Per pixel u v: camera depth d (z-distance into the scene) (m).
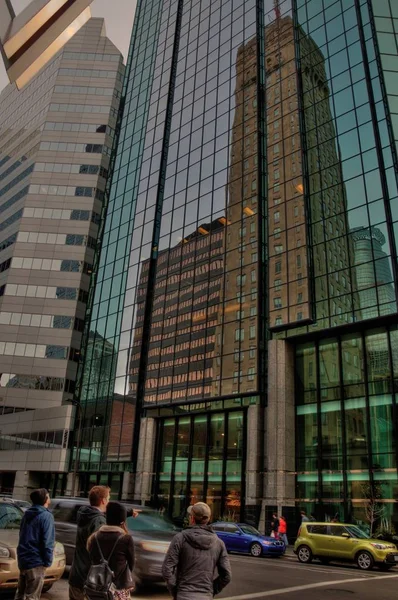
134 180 58.09
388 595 12.48
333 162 36.38
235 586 12.83
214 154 47.41
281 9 47.00
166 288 46.62
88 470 47.03
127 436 44.19
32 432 55.19
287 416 33.00
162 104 58.66
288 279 35.91
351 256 32.88
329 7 41.97
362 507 28.27
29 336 63.00
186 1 63.75
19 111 85.50
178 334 43.34
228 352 38.06
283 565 19.02
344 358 32.12
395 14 37.41
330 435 31.25
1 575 9.06
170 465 40.31
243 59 48.97
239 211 42.09
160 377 43.25
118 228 57.53
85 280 66.19
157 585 12.39
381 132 34.00
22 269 66.19
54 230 68.44
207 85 52.44
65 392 60.72
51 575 9.96
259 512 31.81
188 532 4.90
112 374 49.19
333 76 39.00
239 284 39.47
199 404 38.97
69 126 74.94
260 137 43.09
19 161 77.50
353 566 20.20
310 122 39.44
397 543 25.03
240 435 35.69
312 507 30.45
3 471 56.91
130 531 12.35
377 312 30.27
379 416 29.22
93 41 81.50
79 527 5.86
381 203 32.38
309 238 35.94
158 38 66.12
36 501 6.88
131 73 69.62
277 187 39.69
